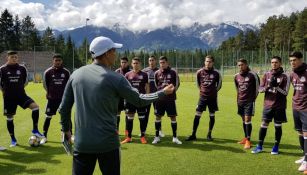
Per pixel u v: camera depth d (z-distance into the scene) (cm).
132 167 734
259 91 848
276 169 723
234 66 6191
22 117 1449
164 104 958
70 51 8312
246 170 716
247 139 914
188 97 2467
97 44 416
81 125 409
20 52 7206
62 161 782
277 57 816
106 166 413
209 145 938
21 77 930
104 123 405
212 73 984
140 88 992
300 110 752
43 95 2633
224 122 1313
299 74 755
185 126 1240
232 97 2412
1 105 1931
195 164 757
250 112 916
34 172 704
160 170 715
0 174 692
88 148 405
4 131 1134
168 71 966
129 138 981
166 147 913
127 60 1067
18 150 883
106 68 417
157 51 6600
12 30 9344
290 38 10538
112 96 409
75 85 415
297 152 860
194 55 6412
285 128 1183
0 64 6806
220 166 743
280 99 828
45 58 7212
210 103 995
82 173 416
